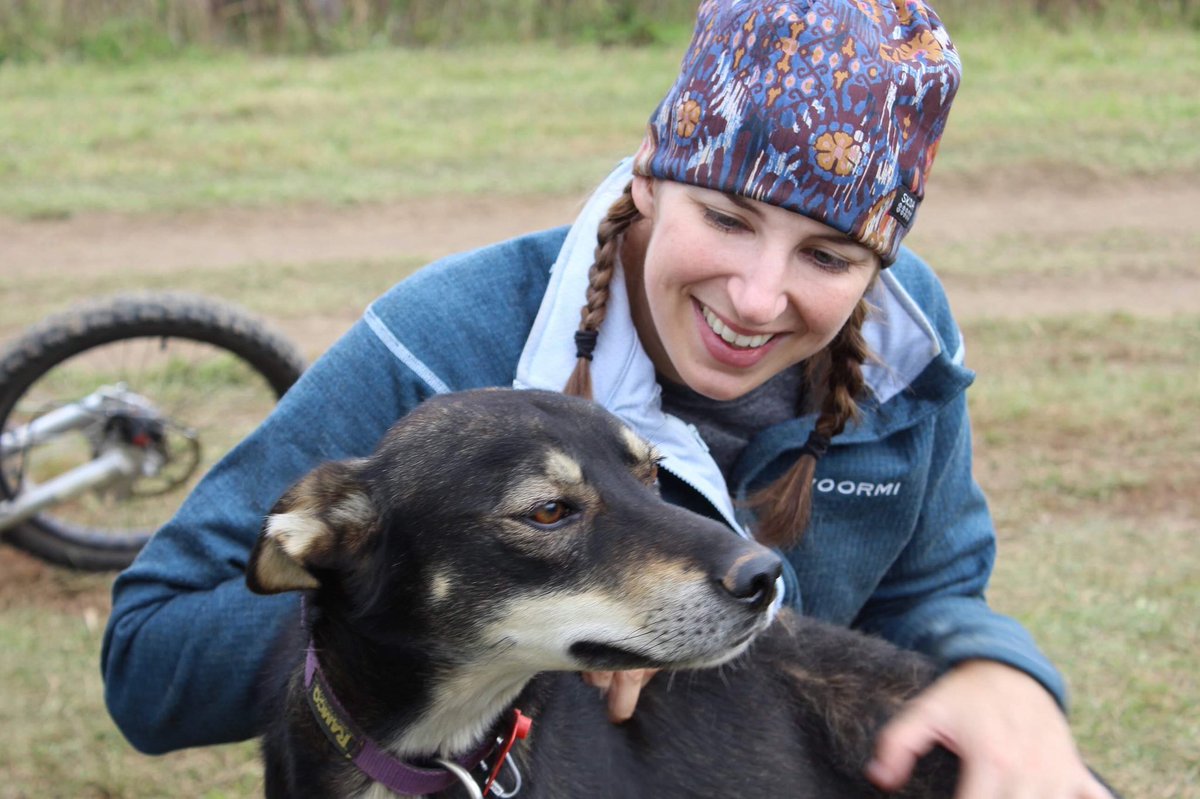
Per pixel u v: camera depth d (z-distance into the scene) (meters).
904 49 2.48
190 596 2.76
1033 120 12.09
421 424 2.47
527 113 12.63
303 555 2.37
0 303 8.24
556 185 10.59
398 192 10.50
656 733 2.73
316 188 10.55
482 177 10.84
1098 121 12.05
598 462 2.45
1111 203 10.41
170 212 10.04
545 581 2.38
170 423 5.47
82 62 14.59
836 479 2.88
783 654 2.87
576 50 15.31
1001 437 6.48
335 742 2.51
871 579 3.03
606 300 2.72
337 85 13.69
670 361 2.79
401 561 2.42
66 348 5.19
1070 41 15.03
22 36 14.70
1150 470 6.17
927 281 3.09
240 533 2.77
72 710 4.52
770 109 2.37
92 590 5.37
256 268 8.95
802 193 2.38
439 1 15.91
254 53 15.38
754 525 2.83
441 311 2.80
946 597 3.10
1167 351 7.59
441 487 2.40
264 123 12.30
